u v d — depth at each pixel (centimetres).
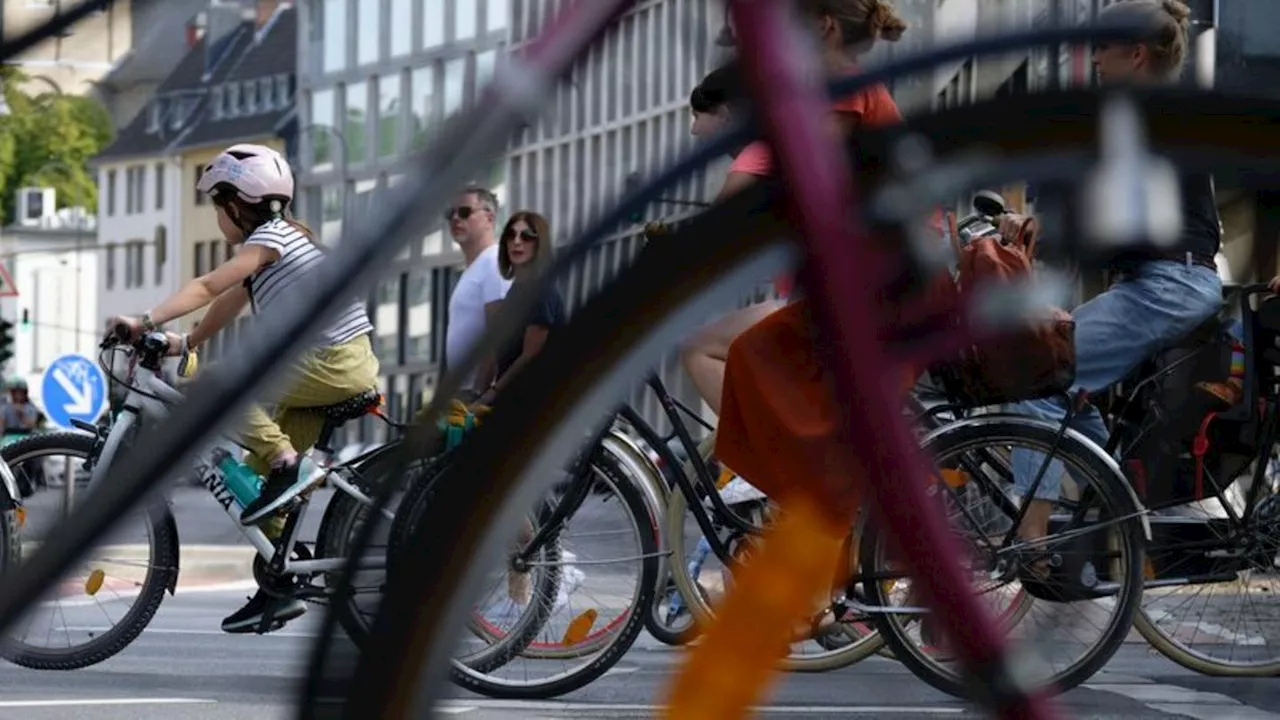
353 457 705
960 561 195
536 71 166
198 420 168
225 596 1228
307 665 172
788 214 186
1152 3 571
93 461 705
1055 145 191
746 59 187
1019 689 195
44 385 2372
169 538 714
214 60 11356
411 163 168
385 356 7331
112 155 11550
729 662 238
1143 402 688
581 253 178
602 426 179
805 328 195
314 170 8469
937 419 611
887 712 634
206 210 11212
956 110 192
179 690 713
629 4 168
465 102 167
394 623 171
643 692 674
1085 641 636
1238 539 692
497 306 175
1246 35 1141
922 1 475
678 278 179
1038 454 620
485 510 172
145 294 11338
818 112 189
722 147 188
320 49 8462
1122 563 632
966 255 515
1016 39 193
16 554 168
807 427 246
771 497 321
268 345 167
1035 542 623
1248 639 696
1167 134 189
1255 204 193
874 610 604
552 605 645
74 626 719
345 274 168
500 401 173
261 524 706
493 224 945
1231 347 692
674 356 179
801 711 630
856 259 190
